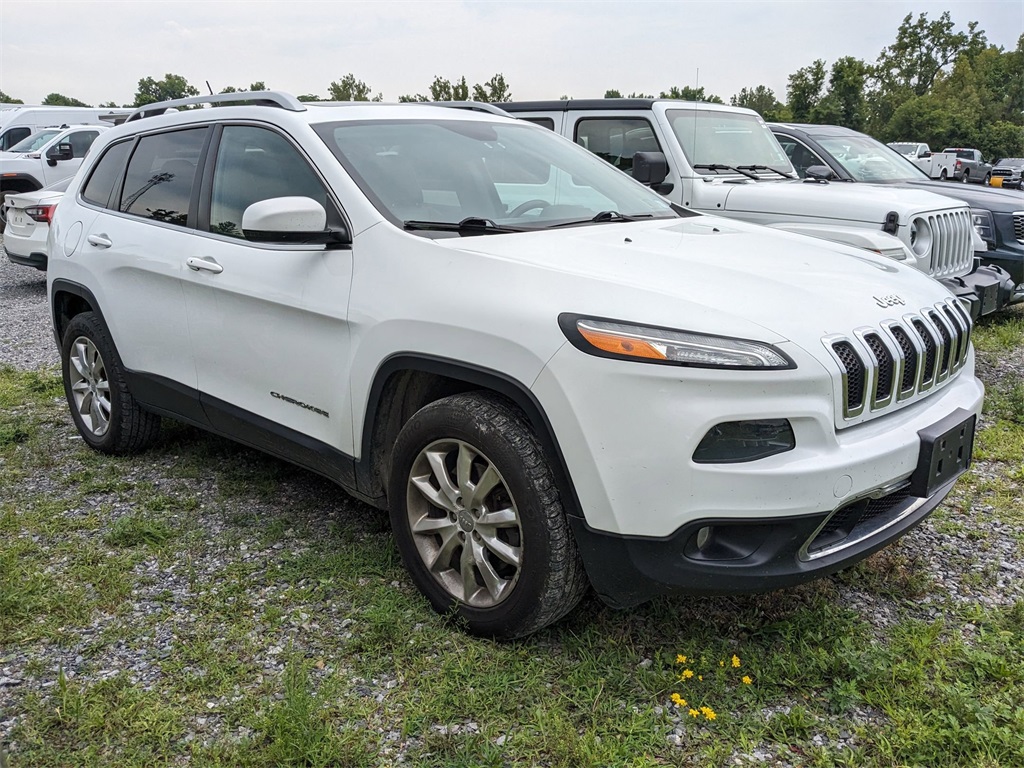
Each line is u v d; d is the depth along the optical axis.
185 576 3.28
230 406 3.70
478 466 2.78
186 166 3.98
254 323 3.45
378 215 3.09
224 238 3.65
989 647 2.75
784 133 8.58
